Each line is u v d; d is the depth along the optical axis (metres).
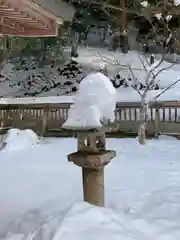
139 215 4.87
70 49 22.59
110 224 3.62
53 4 17.09
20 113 14.42
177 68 18.94
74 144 12.12
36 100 16.78
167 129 12.84
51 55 21.33
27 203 5.87
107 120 4.34
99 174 4.36
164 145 11.32
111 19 16.55
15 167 8.85
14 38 15.81
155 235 4.02
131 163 8.79
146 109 11.87
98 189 4.36
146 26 17.38
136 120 13.16
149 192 6.19
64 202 5.77
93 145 4.34
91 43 23.34
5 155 10.61
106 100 4.34
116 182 6.97
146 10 10.20
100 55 19.95
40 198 6.12
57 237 3.30
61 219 3.58
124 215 4.54
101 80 4.41
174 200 5.64
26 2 3.76
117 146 11.29
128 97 16.45
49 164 9.03
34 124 14.27
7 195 6.38
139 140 11.64
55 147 11.69
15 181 7.40
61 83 20.50
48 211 5.27
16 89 20.62
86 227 3.49
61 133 13.93
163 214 4.98
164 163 8.72
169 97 15.84
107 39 23.20
